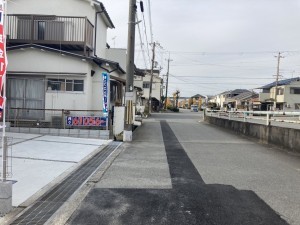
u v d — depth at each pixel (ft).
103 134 36.65
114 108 38.27
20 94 42.83
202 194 16.02
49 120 41.65
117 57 68.59
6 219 12.48
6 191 13.01
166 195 15.76
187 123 76.59
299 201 15.20
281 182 18.75
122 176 19.63
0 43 12.34
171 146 33.12
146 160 25.04
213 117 74.33
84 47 46.78
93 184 17.71
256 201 15.06
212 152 29.60
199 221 12.53
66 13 52.42
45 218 12.68
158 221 12.48
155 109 187.93
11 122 40.04
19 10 52.60
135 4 37.35
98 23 56.39
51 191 16.25
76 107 42.60
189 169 21.88
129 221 12.45
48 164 22.39
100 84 45.50
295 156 28.02
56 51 41.96
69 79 42.70
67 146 30.35
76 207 13.97
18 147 28.17
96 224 12.15
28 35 49.26
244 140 40.29
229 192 16.44
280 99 179.42
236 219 12.78
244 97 229.25
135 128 55.52
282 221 12.64
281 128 32.53
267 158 26.84
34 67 42.52
